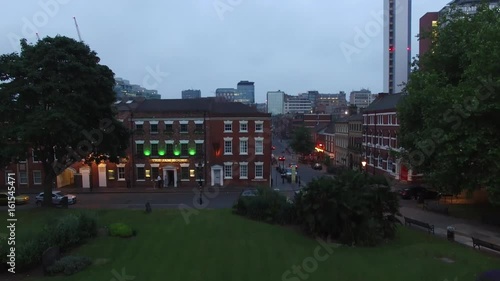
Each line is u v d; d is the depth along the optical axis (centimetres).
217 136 5047
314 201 2097
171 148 5041
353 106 8762
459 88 2212
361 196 2047
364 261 1705
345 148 7581
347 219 2016
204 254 1792
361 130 6456
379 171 5375
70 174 5072
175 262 1678
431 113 2434
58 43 2869
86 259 1650
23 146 2830
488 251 1978
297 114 14575
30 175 5003
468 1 5928
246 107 5347
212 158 5059
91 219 2131
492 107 2058
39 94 2744
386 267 1619
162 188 4894
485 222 2748
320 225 2078
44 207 3077
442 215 3048
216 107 5331
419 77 2833
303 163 8856
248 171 5062
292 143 8906
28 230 1853
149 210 2866
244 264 1655
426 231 2478
